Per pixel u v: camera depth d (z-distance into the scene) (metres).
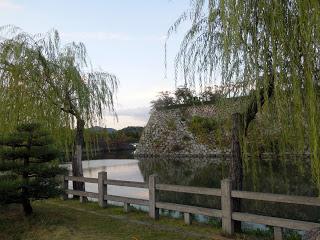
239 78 5.66
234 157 7.38
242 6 5.10
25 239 7.47
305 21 4.56
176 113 40.22
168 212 10.97
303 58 4.78
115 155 45.91
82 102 12.20
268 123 5.90
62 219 8.69
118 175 23.28
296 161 6.06
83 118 12.35
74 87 12.08
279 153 6.39
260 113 5.86
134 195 14.97
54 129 11.86
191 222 7.95
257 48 5.22
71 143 12.53
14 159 8.65
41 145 8.82
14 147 8.65
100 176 10.20
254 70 5.27
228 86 6.11
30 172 8.53
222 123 7.22
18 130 8.84
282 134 5.63
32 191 8.45
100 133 13.96
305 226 5.80
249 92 5.79
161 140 40.28
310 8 4.54
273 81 5.38
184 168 25.81
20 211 9.58
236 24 5.09
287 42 4.88
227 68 5.49
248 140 6.99
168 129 40.06
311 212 10.35
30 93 11.54
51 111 11.85
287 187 12.41
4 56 11.29
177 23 6.88
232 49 5.38
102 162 34.91
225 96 6.23
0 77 11.45
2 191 8.05
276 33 4.92
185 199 13.13
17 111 11.37
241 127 6.66
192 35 6.68
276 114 5.73
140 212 9.38
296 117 5.00
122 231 7.61
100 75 13.00
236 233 6.93
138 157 40.56
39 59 11.59
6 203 8.38
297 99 4.83
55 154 8.90
